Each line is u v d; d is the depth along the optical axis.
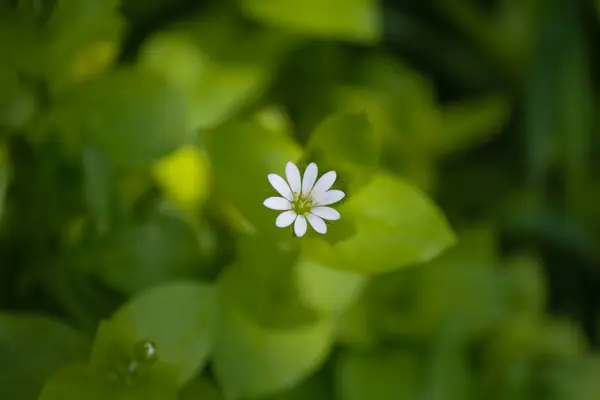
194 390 0.24
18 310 0.24
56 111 0.24
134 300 0.23
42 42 0.24
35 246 0.24
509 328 0.27
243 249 0.24
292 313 0.24
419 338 0.26
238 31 0.26
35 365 0.23
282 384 0.24
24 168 0.25
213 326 0.23
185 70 0.26
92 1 0.24
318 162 0.23
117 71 0.24
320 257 0.23
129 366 0.23
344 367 0.26
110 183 0.24
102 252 0.24
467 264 0.26
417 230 0.23
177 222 0.24
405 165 0.27
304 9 0.26
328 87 0.27
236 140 0.24
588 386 0.27
